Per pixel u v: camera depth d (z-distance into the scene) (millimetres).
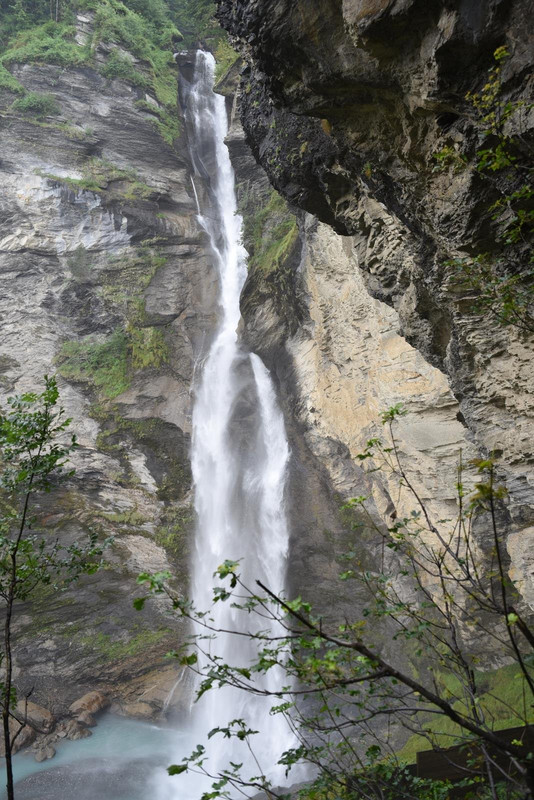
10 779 4555
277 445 27234
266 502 26875
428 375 17000
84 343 29844
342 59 7348
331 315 21562
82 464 27969
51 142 30875
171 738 23312
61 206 30188
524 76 5773
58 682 26031
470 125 6617
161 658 26500
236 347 29734
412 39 6570
